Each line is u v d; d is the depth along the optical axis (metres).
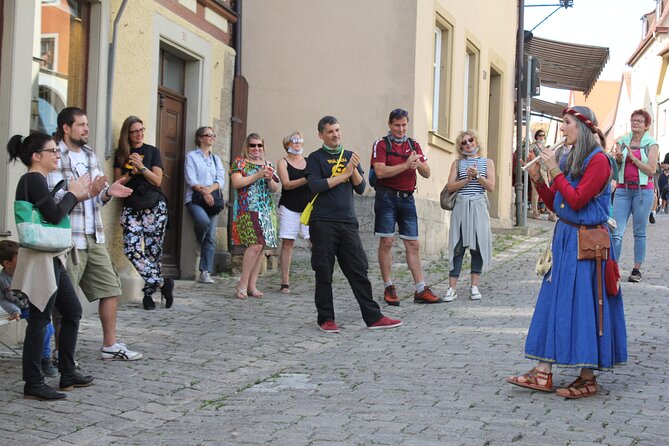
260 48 13.99
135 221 9.25
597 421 5.32
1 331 7.41
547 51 22.58
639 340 7.68
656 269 11.98
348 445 4.91
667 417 5.41
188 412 5.80
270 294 10.59
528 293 10.55
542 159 6.02
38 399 5.93
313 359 7.33
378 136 13.54
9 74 7.75
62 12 8.71
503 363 6.93
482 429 5.17
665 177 29.02
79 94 9.09
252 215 10.17
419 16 13.53
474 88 17.41
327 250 8.48
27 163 5.94
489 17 18.20
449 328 8.49
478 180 10.08
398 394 6.05
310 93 13.83
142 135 9.34
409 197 9.99
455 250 10.16
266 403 5.95
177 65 11.56
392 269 12.69
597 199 5.94
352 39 13.65
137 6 9.98
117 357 7.08
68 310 6.17
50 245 5.80
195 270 11.57
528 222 21.55
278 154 13.95
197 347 7.65
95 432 5.32
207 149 11.29
